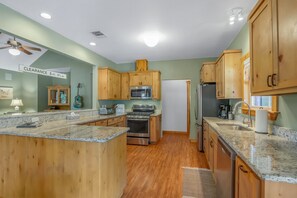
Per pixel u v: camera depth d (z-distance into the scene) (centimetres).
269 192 85
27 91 612
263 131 185
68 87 596
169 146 444
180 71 512
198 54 454
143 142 457
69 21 260
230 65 291
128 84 522
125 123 473
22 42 450
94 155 161
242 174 117
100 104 466
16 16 229
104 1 208
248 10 229
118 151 202
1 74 562
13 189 188
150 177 264
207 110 396
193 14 240
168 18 253
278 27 117
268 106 198
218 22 265
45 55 560
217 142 206
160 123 532
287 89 114
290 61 105
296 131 146
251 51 169
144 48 397
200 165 313
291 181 82
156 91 496
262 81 145
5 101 578
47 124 257
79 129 207
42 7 221
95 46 383
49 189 175
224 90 294
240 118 299
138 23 268
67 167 169
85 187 163
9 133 186
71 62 529
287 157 108
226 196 151
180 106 631
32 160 180
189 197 211
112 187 186
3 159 191
